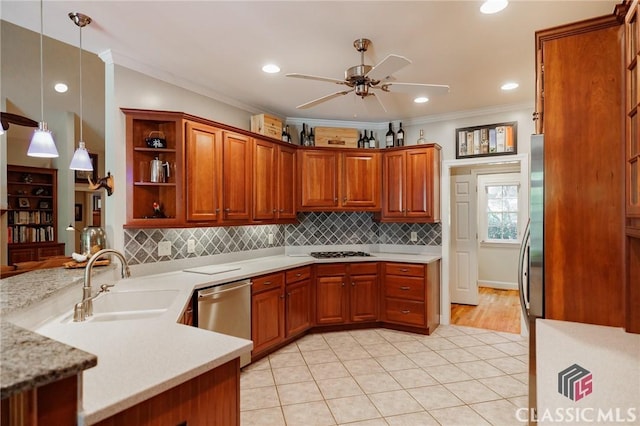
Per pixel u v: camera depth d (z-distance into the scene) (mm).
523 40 2557
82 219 7434
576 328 1733
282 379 2977
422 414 2449
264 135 3777
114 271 2684
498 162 4246
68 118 6266
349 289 4230
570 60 1828
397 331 4227
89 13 2197
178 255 3264
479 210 6867
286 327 3701
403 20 2287
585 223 1802
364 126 4906
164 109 3125
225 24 2334
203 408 1241
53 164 6629
